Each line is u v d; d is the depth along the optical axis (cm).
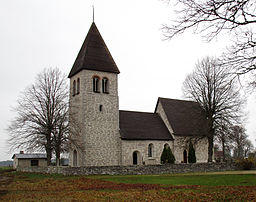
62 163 5212
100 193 1788
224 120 4216
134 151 4084
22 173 3856
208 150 4444
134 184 2273
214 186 1984
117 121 4128
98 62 4119
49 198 1628
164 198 1546
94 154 3828
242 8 916
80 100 3991
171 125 4566
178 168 3581
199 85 4488
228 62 1055
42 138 3666
